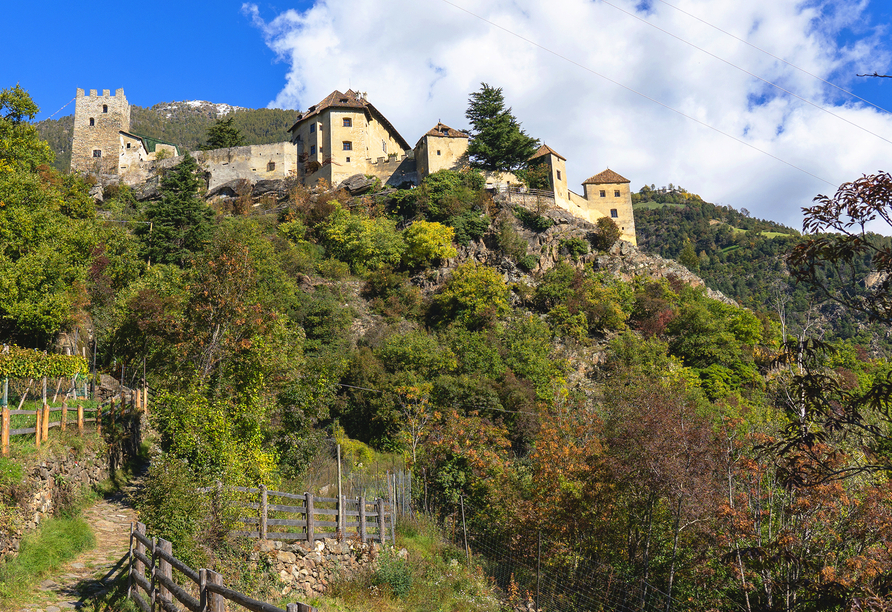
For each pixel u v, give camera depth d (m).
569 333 57.75
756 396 48.19
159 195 79.38
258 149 84.00
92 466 19.06
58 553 13.59
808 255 10.16
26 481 14.11
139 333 31.84
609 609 20.00
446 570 20.45
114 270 40.41
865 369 47.22
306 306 52.56
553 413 42.25
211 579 8.72
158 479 14.22
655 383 39.62
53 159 43.44
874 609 10.67
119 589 12.01
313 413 29.30
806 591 14.74
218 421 20.31
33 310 24.62
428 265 65.50
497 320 57.25
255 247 54.47
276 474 22.78
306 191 75.62
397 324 56.91
